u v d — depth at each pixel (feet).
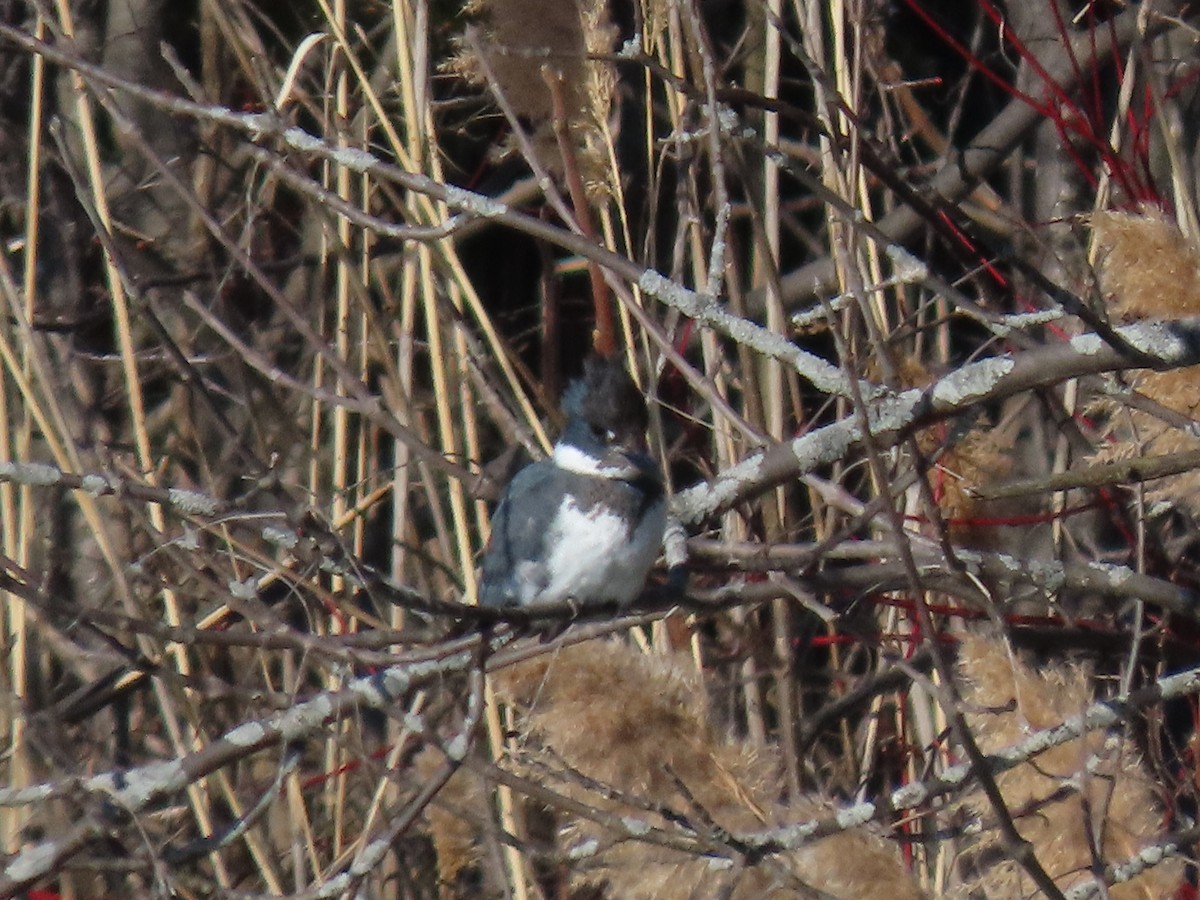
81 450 30.48
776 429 30.22
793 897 23.00
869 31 32.22
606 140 29.37
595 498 24.48
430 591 30.78
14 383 34.71
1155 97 26.84
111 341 37.27
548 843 30.81
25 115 38.32
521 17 29.12
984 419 31.48
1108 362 21.34
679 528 25.27
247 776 33.22
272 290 26.32
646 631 31.96
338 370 26.48
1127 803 22.95
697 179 36.11
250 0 38.06
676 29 29.53
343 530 30.53
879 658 32.73
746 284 41.22
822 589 25.89
